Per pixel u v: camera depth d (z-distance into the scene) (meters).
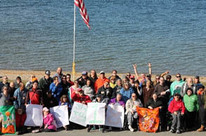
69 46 40.22
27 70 31.03
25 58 34.88
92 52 38.03
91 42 42.50
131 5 74.31
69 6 68.50
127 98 16.11
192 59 36.81
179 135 15.00
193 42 44.59
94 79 17.77
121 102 15.91
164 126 15.96
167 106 16.22
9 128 14.82
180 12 69.19
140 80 18.80
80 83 17.17
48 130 15.20
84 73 17.27
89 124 15.38
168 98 16.47
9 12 60.03
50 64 33.34
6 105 15.05
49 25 51.41
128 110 15.67
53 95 16.09
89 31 48.66
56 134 14.91
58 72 17.09
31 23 52.25
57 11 62.81
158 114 15.45
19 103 15.24
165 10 70.56
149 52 39.03
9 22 52.16
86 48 39.66
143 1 80.56
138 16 62.47
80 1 19.97
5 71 30.02
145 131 15.41
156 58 36.78
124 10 68.06
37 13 60.31
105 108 15.65
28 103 15.57
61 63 33.78
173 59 36.66
